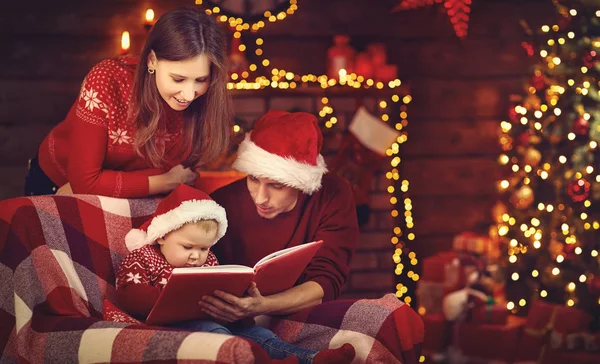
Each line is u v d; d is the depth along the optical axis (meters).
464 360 4.50
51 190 3.01
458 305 4.53
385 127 4.81
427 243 5.26
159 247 2.53
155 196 2.76
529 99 4.82
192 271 2.16
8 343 2.40
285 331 2.60
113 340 2.15
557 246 4.66
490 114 5.27
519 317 4.73
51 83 4.83
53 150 2.85
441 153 5.25
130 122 2.66
